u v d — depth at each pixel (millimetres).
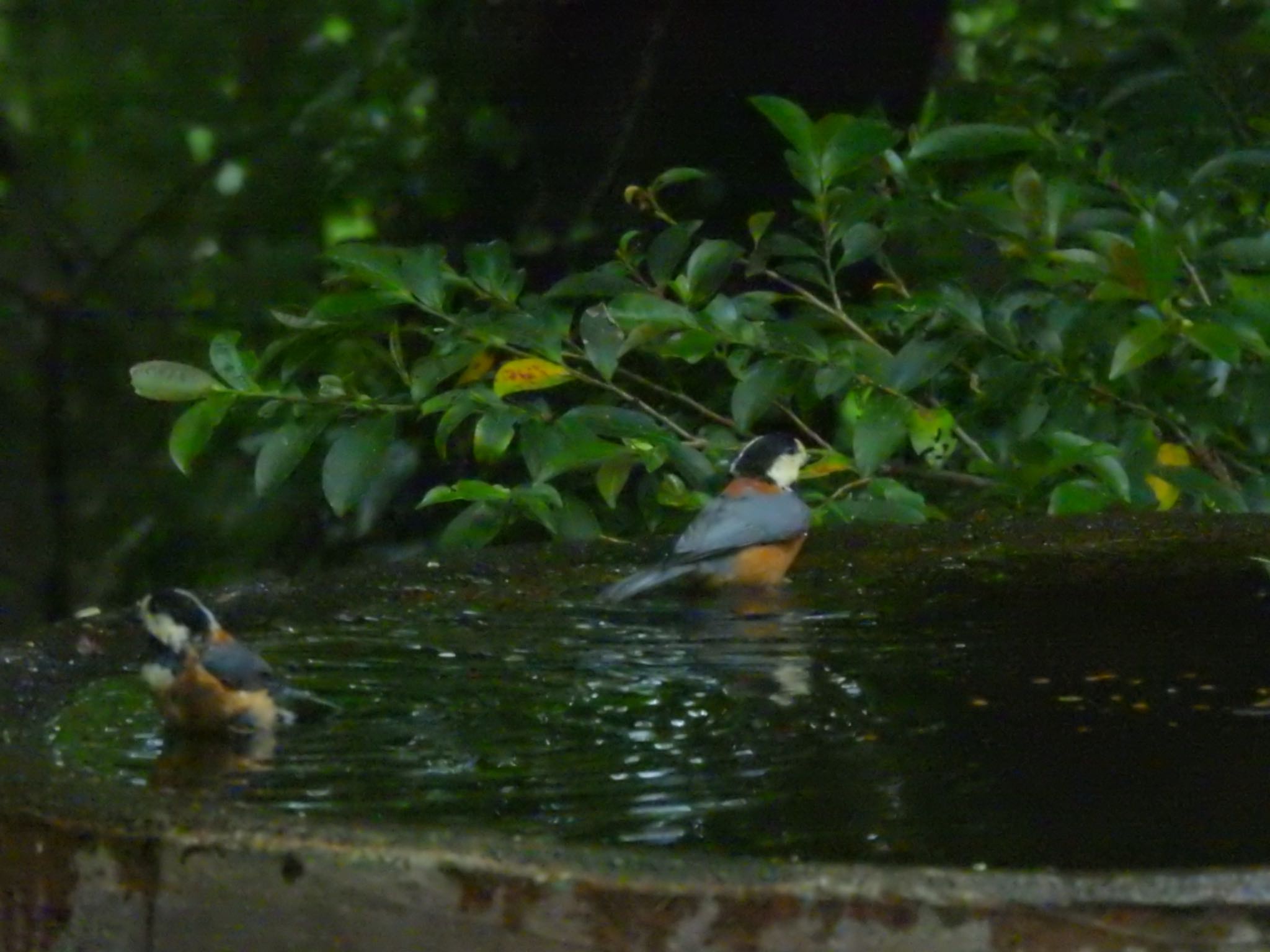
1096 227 10641
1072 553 8656
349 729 5746
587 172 12469
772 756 5258
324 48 17438
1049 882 3662
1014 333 10578
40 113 18078
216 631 5867
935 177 11820
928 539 9109
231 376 9523
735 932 3707
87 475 17375
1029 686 6137
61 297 17703
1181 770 5012
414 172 14562
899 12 11961
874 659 6664
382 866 3879
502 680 6422
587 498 11102
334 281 10633
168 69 17844
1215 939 3629
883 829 4465
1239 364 9859
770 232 12227
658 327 9695
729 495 8641
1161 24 13016
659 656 6828
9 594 17047
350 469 9484
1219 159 10484
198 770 5246
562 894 3771
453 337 9867
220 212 16625
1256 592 7672
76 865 4160
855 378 9961
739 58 11992
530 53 12594
